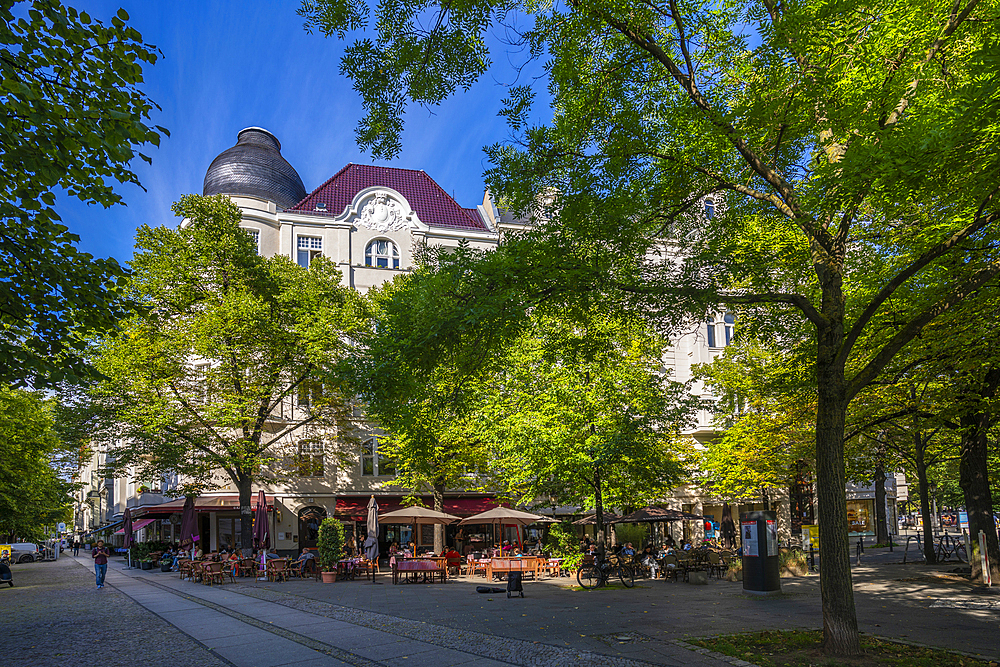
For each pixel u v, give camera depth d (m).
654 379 24.02
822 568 9.79
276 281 31.44
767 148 10.76
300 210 39.16
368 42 10.57
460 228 40.38
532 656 9.91
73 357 10.27
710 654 9.65
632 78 11.05
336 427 35.25
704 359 39.22
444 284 10.51
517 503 30.59
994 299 12.08
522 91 11.50
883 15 9.70
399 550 33.09
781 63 9.72
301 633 12.35
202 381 29.97
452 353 11.06
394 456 31.84
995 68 7.46
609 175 10.82
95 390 26.42
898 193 9.14
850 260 13.83
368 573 25.62
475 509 34.84
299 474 33.78
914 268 9.48
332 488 35.50
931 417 17.58
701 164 10.77
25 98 7.95
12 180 9.06
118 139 8.53
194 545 32.69
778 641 10.50
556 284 10.25
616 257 10.86
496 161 11.62
